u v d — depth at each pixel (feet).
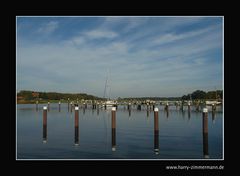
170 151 66.80
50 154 64.64
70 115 175.63
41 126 114.01
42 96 320.50
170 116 162.50
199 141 78.59
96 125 117.08
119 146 72.28
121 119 143.64
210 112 185.57
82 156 62.95
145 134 90.99
